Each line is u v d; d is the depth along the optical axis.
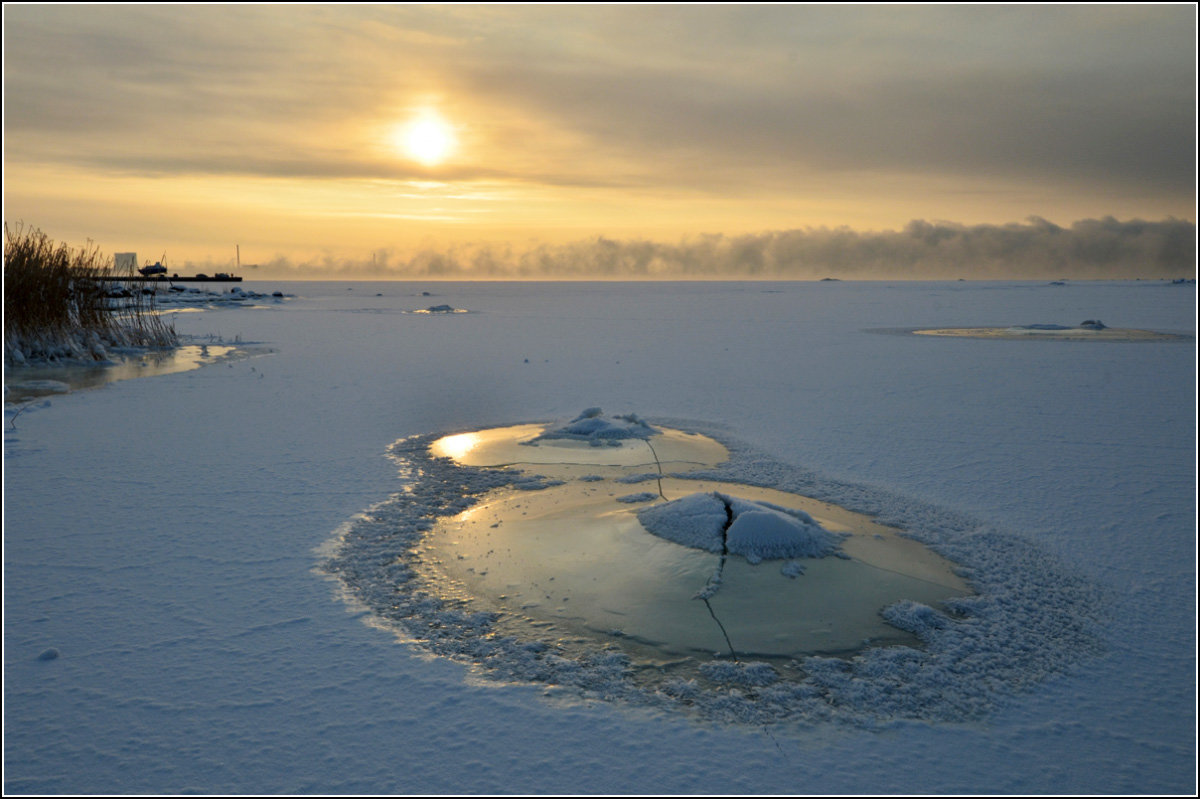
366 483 5.58
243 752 2.55
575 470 5.92
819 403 9.15
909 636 3.30
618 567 3.89
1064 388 10.37
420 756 2.53
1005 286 93.00
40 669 3.03
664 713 2.77
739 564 3.84
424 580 3.88
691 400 9.34
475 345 17.08
